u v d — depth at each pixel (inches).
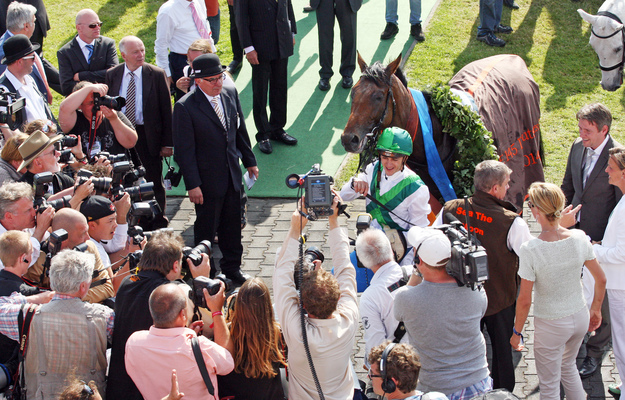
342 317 124.7
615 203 186.7
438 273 128.7
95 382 128.6
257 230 248.4
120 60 354.0
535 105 233.8
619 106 310.7
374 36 362.0
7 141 182.1
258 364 123.0
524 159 224.5
